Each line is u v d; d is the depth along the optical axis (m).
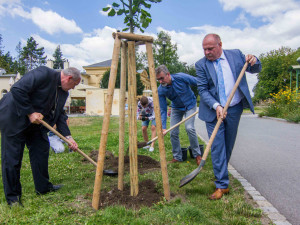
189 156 5.94
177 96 5.02
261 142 8.13
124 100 3.35
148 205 3.09
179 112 5.31
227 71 3.63
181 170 4.63
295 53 45.69
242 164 5.37
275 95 19.98
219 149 3.51
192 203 3.16
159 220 2.64
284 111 18.16
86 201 3.26
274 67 45.69
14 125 3.13
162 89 5.00
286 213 3.01
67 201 3.28
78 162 5.46
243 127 12.70
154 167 4.92
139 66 51.97
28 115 3.16
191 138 5.11
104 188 3.69
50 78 3.32
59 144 6.61
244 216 2.85
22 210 2.94
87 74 55.28
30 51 80.38
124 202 3.19
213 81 3.61
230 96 3.38
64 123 3.88
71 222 2.63
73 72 3.45
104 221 2.64
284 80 45.00
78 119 19.80
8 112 3.13
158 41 42.88
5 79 37.06
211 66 3.66
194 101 5.18
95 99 28.70
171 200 3.19
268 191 3.73
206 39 3.55
